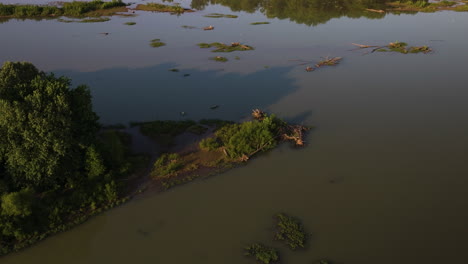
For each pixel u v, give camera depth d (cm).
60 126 2375
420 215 2400
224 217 2378
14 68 3048
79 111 2570
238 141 3041
